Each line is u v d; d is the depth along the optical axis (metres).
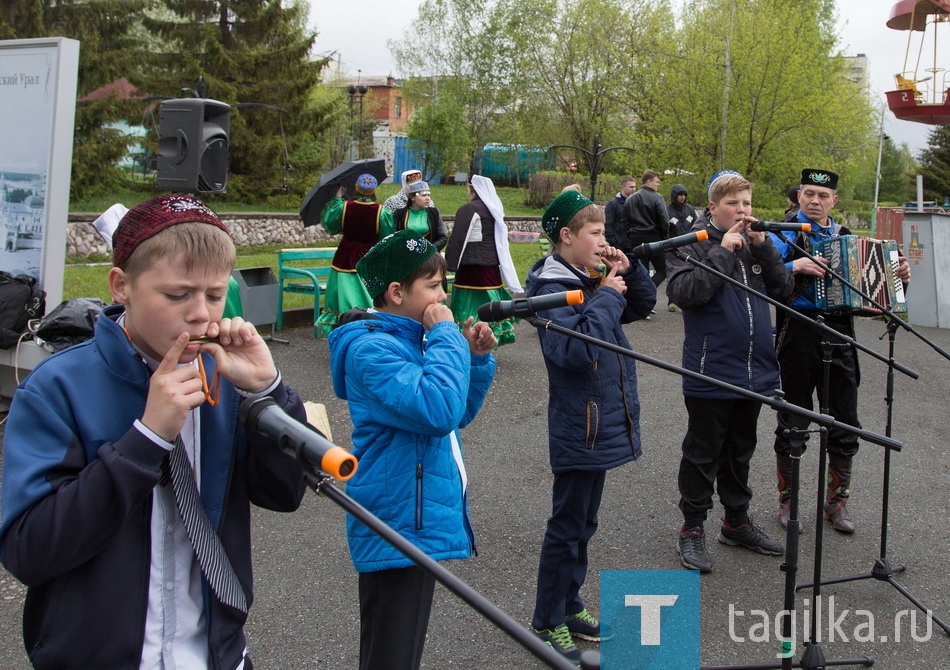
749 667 3.12
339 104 27.52
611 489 5.11
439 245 7.99
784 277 4.07
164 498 1.54
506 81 34.12
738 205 4.02
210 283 1.47
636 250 3.58
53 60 5.55
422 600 2.34
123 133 19.53
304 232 18.94
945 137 39.06
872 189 46.69
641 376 7.93
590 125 28.80
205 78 20.89
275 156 21.92
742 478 4.24
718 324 3.95
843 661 3.27
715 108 17.84
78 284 10.87
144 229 1.45
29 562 1.37
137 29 22.66
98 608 1.45
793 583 2.75
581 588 3.87
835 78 18.84
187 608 1.56
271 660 3.19
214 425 1.62
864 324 11.21
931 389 7.92
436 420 2.22
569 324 3.11
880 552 4.16
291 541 4.19
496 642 3.39
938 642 3.52
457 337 2.36
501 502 4.82
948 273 11.14
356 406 2.39
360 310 2.51
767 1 17.77
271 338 8.25
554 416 3.20
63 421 1.44
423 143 32.38
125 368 1.49
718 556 4.25
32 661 1.49
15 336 5.31
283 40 22.56
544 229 3.43
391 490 2.32
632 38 26.33
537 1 30.34
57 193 5.62
